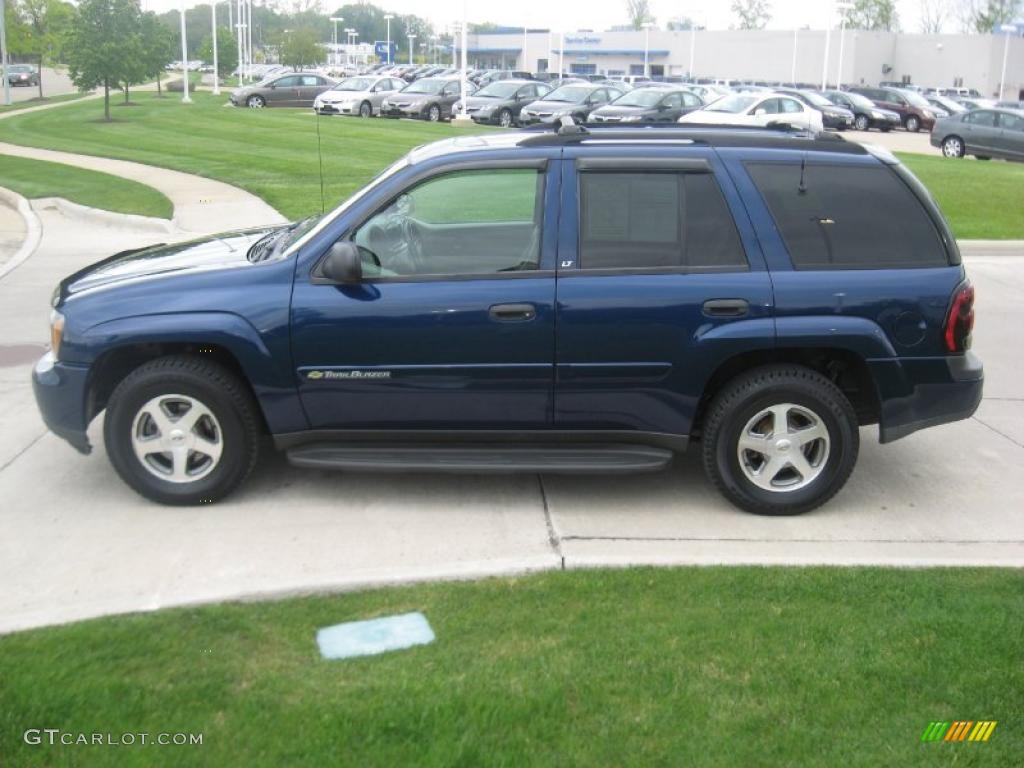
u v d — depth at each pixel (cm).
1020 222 1591
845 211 529
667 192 525
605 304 514
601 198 524
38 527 517
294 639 397
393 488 573
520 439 541
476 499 559
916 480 599
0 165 2294
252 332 516
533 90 3766
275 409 529
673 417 531
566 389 525
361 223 524
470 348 518
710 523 532
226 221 1539
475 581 448
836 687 362
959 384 534
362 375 522
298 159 2331
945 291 524
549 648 389
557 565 460
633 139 543
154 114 3994
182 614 414
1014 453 646
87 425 539
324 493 564
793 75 8612
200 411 531
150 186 1909
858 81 8381
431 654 385
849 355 532
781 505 536
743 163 529
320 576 450
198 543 499
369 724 339
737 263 521
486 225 530
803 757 326
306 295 518
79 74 3628
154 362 529
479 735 335
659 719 344
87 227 1566
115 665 375
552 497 564
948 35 8194
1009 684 365
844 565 463
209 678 367
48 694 354
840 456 531
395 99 3962
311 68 9069
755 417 528
